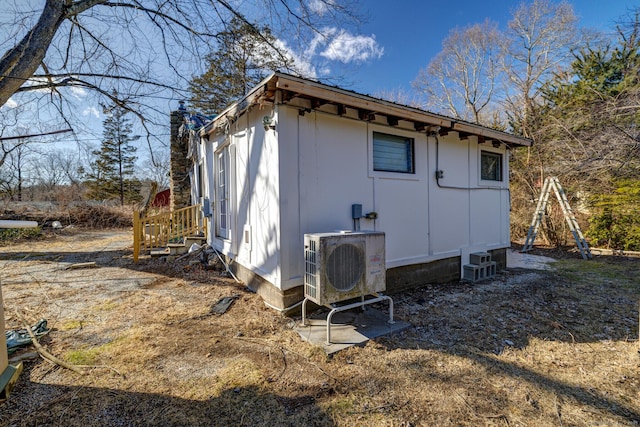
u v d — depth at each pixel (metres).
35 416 1.89
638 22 7.47
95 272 5.63
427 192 4.88
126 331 3.12
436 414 1.96
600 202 8.35
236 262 5.11
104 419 1.88
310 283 3.07
